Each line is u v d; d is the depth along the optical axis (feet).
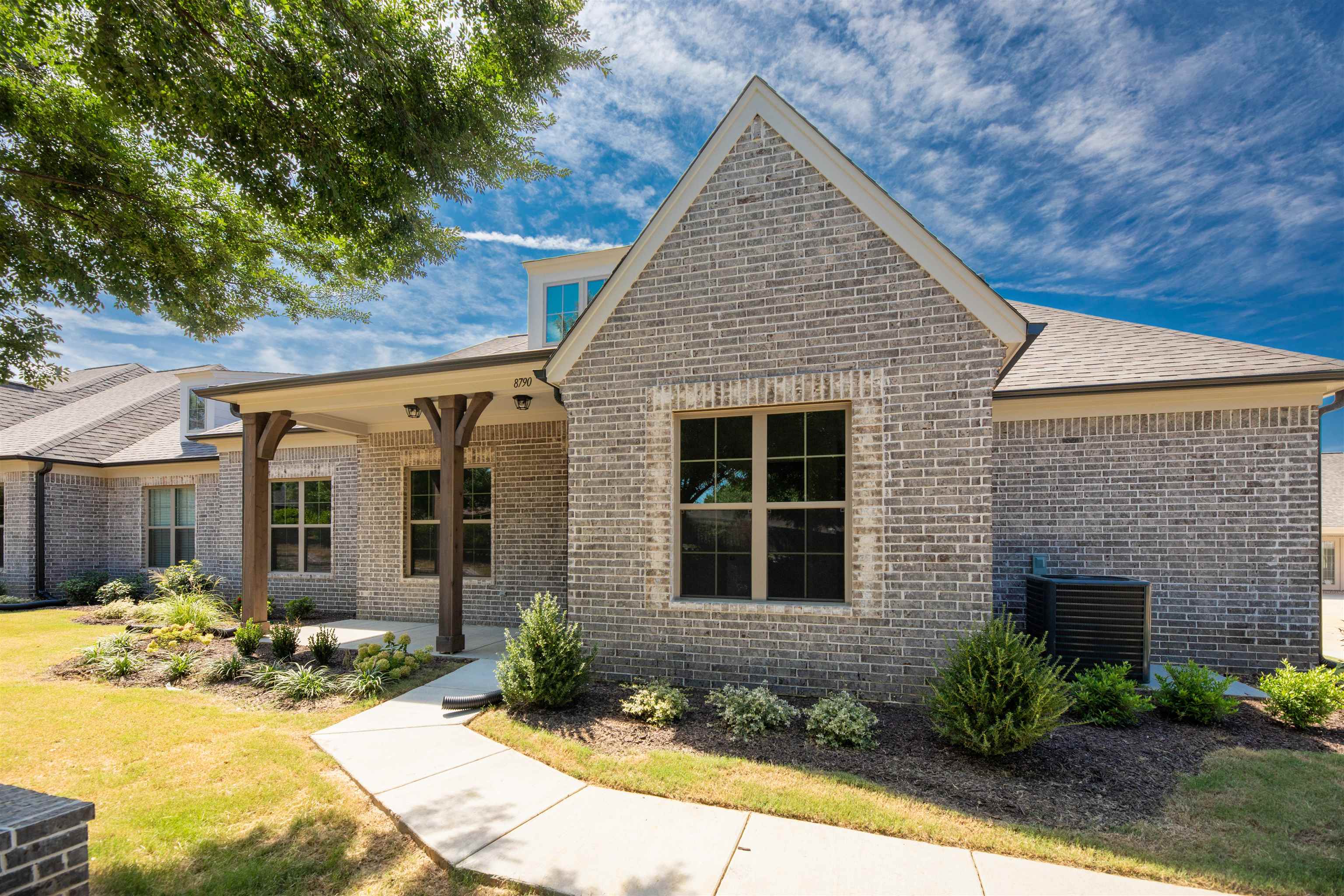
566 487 36.06
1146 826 12.32
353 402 31.04
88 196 18.83
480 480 38.19
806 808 13.01
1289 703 18.03
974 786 14.01
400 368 28.35
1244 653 25.54
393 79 16.19
